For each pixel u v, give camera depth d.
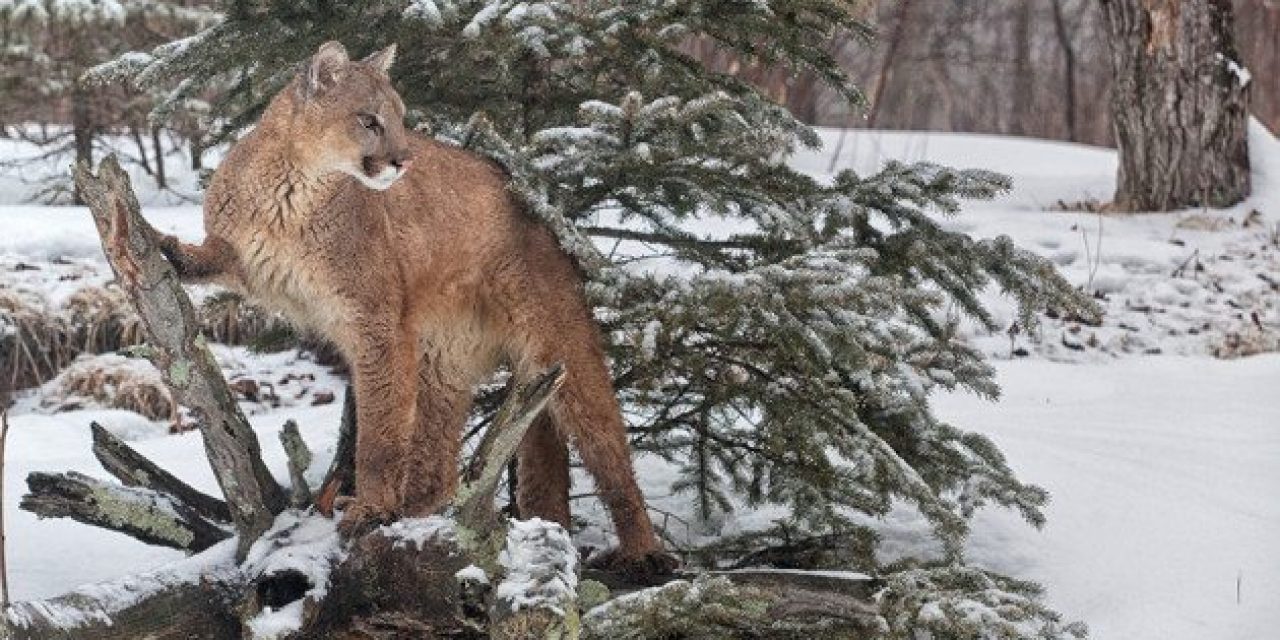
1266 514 13.02
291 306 10.21
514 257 10.68
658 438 12.62
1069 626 9.69
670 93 11.87
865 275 10.87
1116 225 26.11
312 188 9.74
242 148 9.80
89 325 18.78
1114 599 11.49
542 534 8.09
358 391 10.02
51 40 24.41
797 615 9.26
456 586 8.24
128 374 17.77
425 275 10.34
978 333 21.08
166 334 8.76
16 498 12.61
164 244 9.38
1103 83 57.59
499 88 12.05
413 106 11.93
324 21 11.54
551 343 10.71
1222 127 27.17
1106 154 36.12
